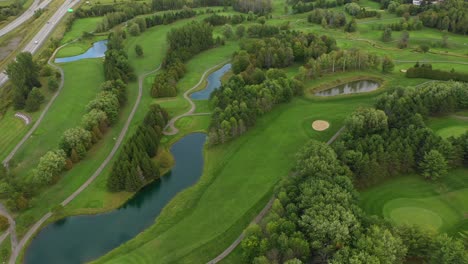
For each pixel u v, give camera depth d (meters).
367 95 158.12
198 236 96.88
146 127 130.25
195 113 155.50
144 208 109.81
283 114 147.38
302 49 190.38
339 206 84.06
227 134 131.25
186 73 194.12
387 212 96.19
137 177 113.69
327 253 78.88
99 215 107.38
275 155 124.50
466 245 84.12
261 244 81.06
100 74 194.00
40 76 191.38
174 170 124.38
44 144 137.12
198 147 135.50
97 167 124.12
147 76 191.38
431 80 167.88
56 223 105.25
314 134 133.62
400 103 128.50
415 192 102.31
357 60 181.12
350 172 100.56
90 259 94.06
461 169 109.06
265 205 104.31
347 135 116.44
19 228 99.38
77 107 161.50
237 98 144.88
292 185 95.94
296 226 84.44
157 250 93.81
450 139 110.56
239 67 180.50
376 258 72.50
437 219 93.25
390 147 106.81
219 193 111.12
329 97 158.00
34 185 112.44
